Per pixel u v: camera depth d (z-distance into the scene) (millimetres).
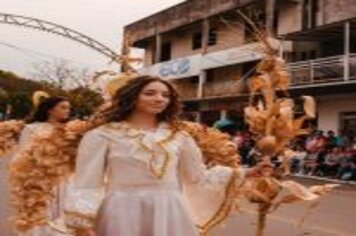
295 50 31391
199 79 38375
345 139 23750
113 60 5543
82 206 4367
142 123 4582
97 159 4453
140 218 4398
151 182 4441
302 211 14117
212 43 37625
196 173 4648
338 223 12742
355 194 18859
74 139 4867
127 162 4430
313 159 23453
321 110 29906
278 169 4469
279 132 4410
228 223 11820
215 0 36562
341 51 29562
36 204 5043
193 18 39188
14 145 8102
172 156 4496
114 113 4574
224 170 4656
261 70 4562
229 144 5020
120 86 4711
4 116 48000
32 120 8016
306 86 28641
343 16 29297
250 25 5016
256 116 4449
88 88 5918
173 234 4422
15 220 5180
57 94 8312
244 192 4520
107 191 4500
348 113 28422
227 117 34969
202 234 4773
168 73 41375
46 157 4910
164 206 4426
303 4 31203
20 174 5023
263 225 4477
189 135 4703
